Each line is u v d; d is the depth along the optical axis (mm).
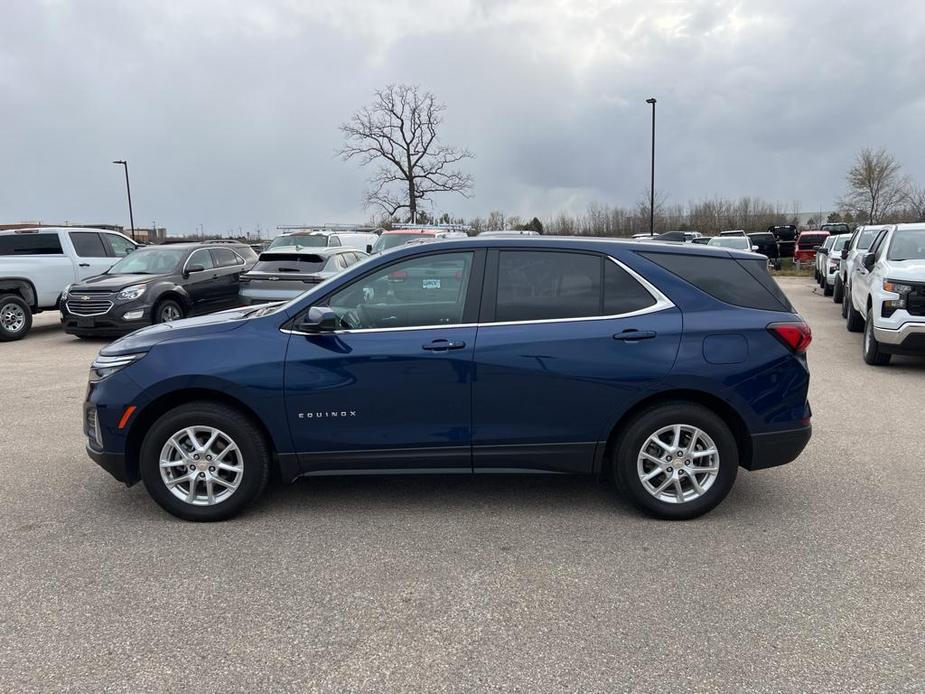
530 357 3998
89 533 4062
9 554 3793
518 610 3191
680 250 4223
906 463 5188
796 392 4109
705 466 4148
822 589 3352
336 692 2621
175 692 2623
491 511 4348
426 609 3207
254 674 2730
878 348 8727
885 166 49594
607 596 3307
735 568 3574
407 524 4160
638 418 4094
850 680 2664
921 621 3061
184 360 4047
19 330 12609
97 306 11711
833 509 4336
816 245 32688
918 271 8297
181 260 13164
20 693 2609
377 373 4020
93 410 4156
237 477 4156
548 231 55875
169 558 3730
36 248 13430
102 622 3107
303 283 11781
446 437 4082
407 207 49938
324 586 3426
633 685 2648
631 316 4062
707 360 4012
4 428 6387
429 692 2617
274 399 4031
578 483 4828
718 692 2602
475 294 4109
